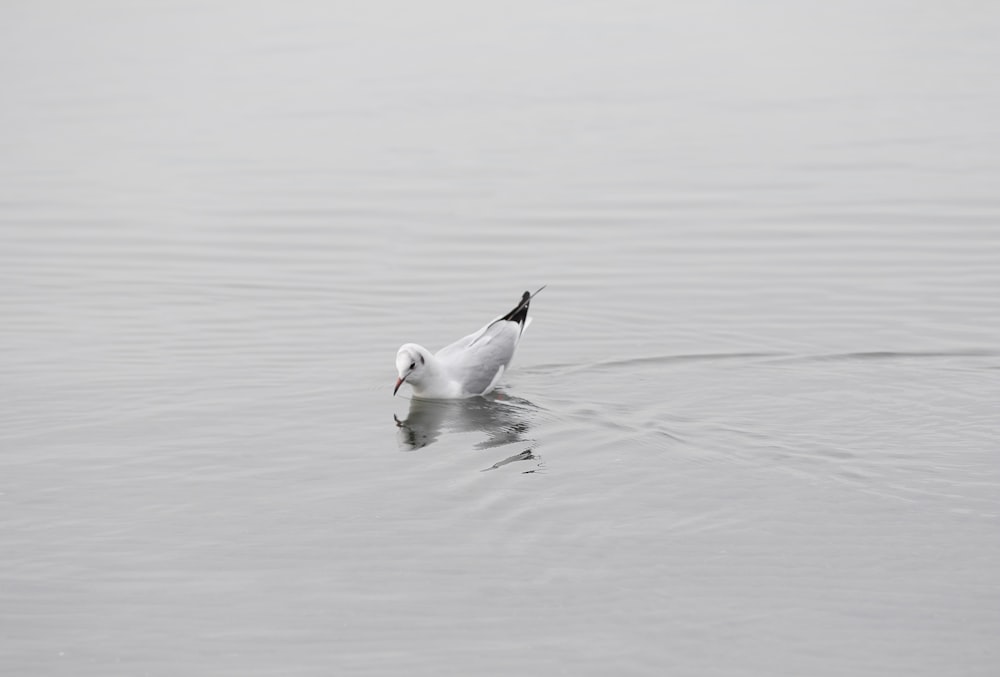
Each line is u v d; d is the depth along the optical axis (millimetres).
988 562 12602
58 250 24406
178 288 22172
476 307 21203
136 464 15117
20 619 11844
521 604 12062
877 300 20828
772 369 18078
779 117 33906
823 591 12180
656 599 12109
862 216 25531
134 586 12406
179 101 36344
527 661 11195
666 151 30922
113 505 14047
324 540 13273
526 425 16344
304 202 27469
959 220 25047
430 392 17344
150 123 34188
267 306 21250
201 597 12234
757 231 24781
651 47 42844
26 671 11086
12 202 27594
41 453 15375
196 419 16500
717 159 30094
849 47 42469
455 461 15250
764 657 11211
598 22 46844
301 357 18938
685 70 39562
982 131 31984
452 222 25906
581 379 17984
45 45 43375
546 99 36188
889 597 12047
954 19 46469
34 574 12602
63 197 27984
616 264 23188
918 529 13273
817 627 11625
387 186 28562
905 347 18750
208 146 32094
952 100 35250
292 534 13406
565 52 42062
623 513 13805
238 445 15719
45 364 18500
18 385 17641
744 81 38062
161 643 11500
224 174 29719
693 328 19875
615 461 15148
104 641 11531
